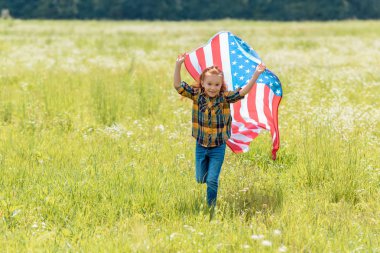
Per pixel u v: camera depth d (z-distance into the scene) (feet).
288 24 374.22
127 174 38.22
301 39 182.29
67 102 65.00
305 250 27.71
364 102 67.21
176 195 34.94
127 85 73.10
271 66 101.76
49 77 80.84
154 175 37.22
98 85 66.39
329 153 41.16
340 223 31.45
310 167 40.01
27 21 393.50
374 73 92.27
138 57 118.83
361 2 507.71
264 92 37.83
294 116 58.65
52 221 31.96
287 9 508.12
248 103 38.27
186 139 49.75
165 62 108.17
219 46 38.32
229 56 38.34
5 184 36.52
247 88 33.58
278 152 44.37
